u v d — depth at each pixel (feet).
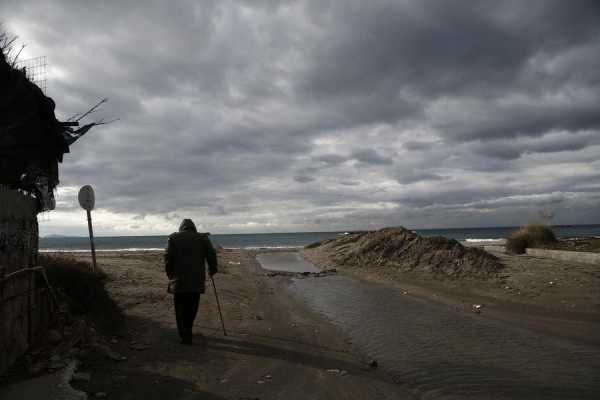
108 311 22.63
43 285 18.15
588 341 21.21
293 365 17.43
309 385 15.26
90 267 33.17
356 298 35.50
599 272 38.04
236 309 29.19
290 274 54.54
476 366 17.65
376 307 31.32
